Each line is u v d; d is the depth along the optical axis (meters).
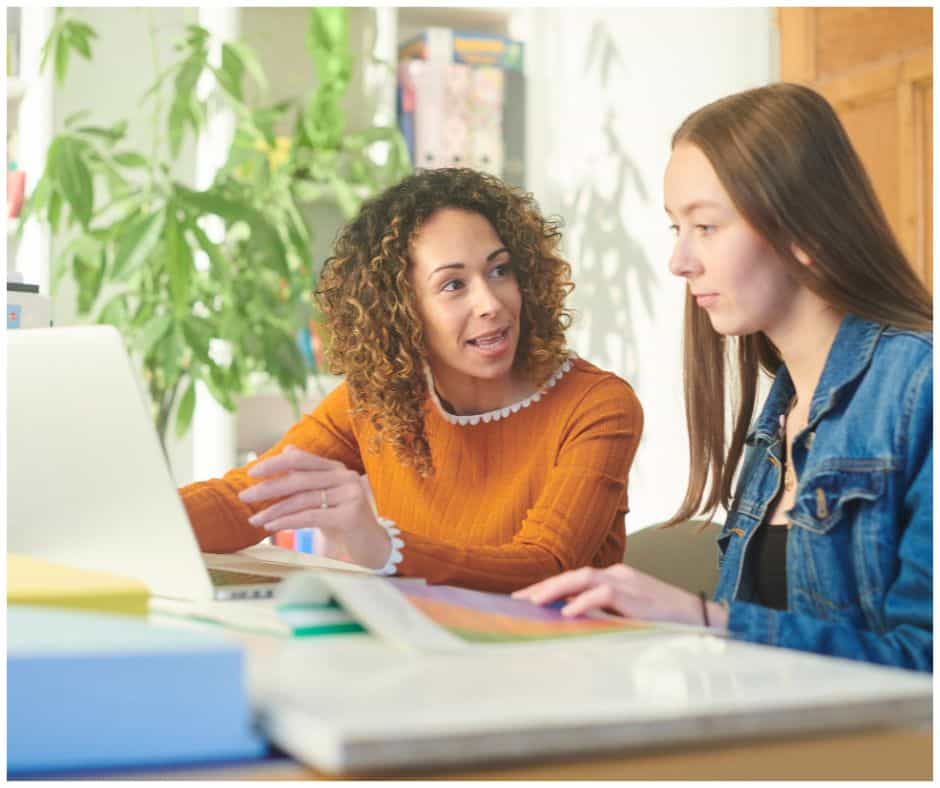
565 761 0.51
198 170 3.59
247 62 3.26
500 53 3.87
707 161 1.26
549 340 1.61
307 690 0.56
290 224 3.14
